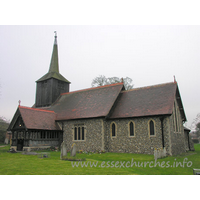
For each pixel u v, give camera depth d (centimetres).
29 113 2706
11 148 2494
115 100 2728
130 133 2372
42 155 1925
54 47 3953
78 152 2462
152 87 2702
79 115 2756
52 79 3572
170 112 2134
